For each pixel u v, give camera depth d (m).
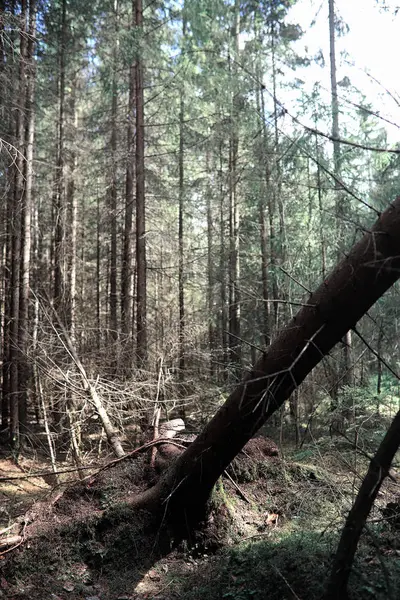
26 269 9.09
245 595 3.38
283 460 5.68
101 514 4.48
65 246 11.48
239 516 4.84
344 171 7.23
